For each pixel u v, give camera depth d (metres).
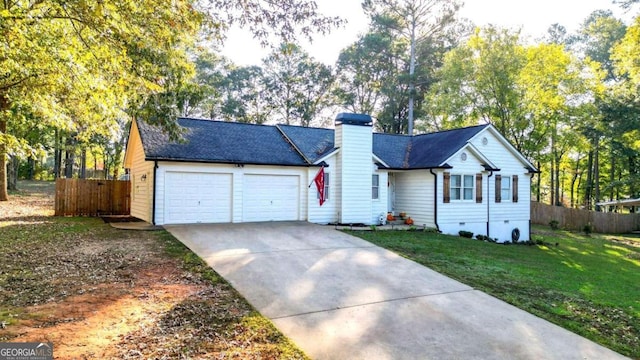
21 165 40.16
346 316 5.93
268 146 16.75
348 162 16.34
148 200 14.53
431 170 17.17
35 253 8.83
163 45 8.40
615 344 5.60
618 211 37.69
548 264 12.12
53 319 5.05
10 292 6.08
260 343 4.80
